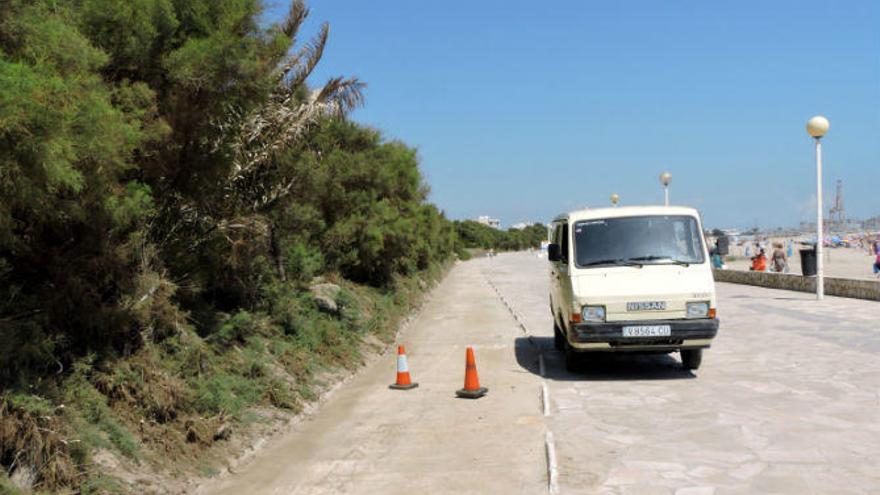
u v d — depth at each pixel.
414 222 27.88
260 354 10.31
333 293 17.25
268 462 7.19
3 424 5.11
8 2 4.79
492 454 7.08
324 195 19.23
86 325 7.08
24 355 5.87
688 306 10.41
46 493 5.02
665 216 11.36
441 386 10.90
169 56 7.58
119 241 7.63
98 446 5.98
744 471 6.18
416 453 7.29
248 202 11.41
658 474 6.19
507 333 17.47
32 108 4.48
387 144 26.66
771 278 27.94
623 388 10.03
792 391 9.34
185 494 6.12
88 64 5.73
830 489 5.68
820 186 21.89
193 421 7.16
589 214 11.51
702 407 8.63
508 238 146.38
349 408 9.68
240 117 8.88
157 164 8.16
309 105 12.49
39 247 6.76
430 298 31.14
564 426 8.02
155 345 8.06
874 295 20.89
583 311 10.50
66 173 4.93
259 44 8.52
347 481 6.48
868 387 9.41
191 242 9.55
